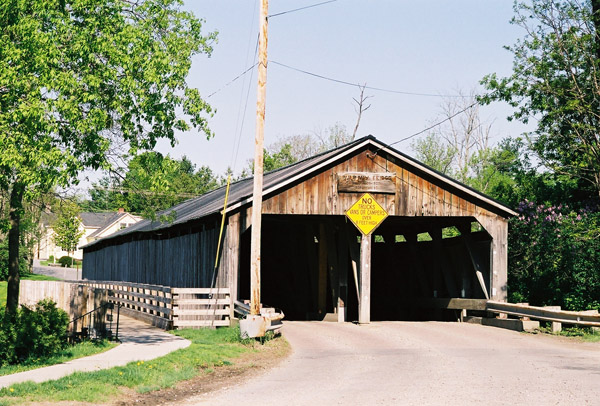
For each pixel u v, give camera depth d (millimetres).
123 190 19703
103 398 10875
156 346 16578
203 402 10719
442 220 26141
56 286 19844
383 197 23672
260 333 18000
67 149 15641
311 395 11125
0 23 16547
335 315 25922
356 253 24953
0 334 14789
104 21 16766
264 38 18766
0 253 57531
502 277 24109
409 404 10227
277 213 22500
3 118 15898
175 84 17703
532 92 29531
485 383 12164
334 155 22844
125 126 17438
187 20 18844
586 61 28391
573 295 25641
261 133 18828
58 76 15477
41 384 11289
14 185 17969
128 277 38812
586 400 10508
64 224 58188
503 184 34188
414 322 24922
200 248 25094
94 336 17578
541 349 17438
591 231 24734
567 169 29969
